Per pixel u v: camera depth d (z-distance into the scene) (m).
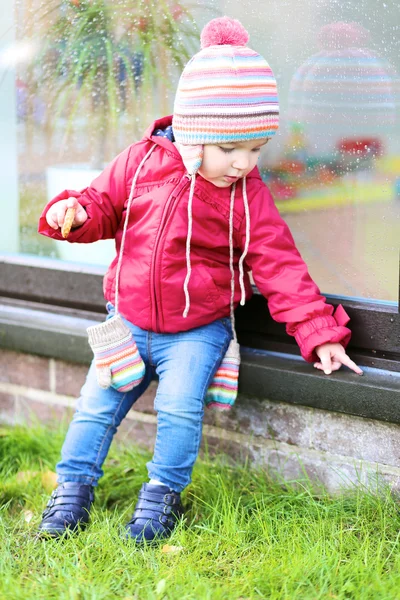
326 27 2.15
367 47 2.12
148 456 2.40
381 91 2.12
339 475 2.20
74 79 2.52
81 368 2.53
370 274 2.21
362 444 2.15
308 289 2.06
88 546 1.95
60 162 2.62
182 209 2.04
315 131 2.22
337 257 2.26
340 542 1.95
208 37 1.96
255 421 2.30
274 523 2.06
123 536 2.00
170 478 2.06
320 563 1.85
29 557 1.96
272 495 2.16
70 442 2.13
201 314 2.11
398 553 1.92
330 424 2.18
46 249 2.67
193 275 2.08
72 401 2.58
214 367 2.12
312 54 2.19
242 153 1.94
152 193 2.07
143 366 2.10
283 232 2.09
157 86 2.40
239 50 1.91
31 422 2.66
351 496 2.15
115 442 2.53
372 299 2.22
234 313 2.35
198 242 2.07
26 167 2.67
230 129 1.89
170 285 2.06
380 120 2.13
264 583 1.81
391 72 2.10
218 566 1.91
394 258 2.17
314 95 2.21
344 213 2.23
